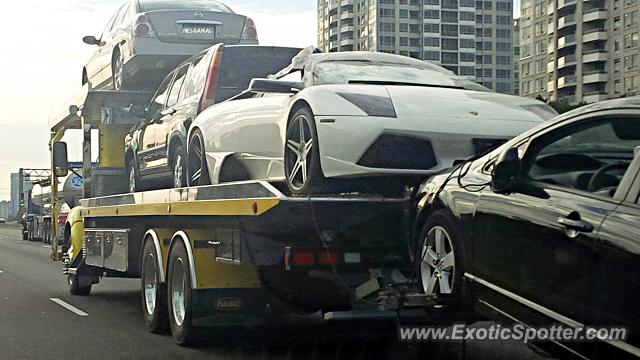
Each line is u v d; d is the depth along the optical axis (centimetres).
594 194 459
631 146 471
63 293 1310
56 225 1537
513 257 497
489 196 529
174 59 1277
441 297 565
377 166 657
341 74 768
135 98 1272
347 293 660
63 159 1550
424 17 10119
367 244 655
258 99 803
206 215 742
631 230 412
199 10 1296
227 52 959
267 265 675
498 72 10388
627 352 408
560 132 509
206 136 881
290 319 730
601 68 8038
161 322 866
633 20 7619
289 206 631
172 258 824
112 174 1271
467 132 672
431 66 845
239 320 751
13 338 861
